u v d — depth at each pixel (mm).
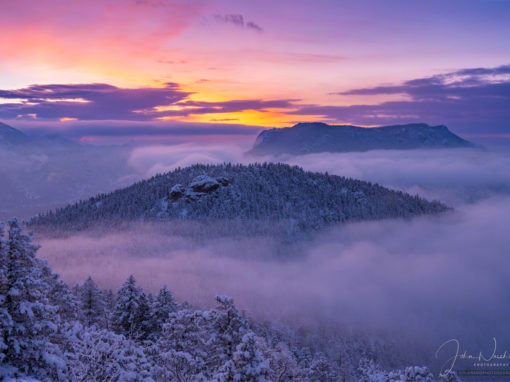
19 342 17234
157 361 28594
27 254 18016
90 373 19156
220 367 21875
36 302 17922
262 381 20469
